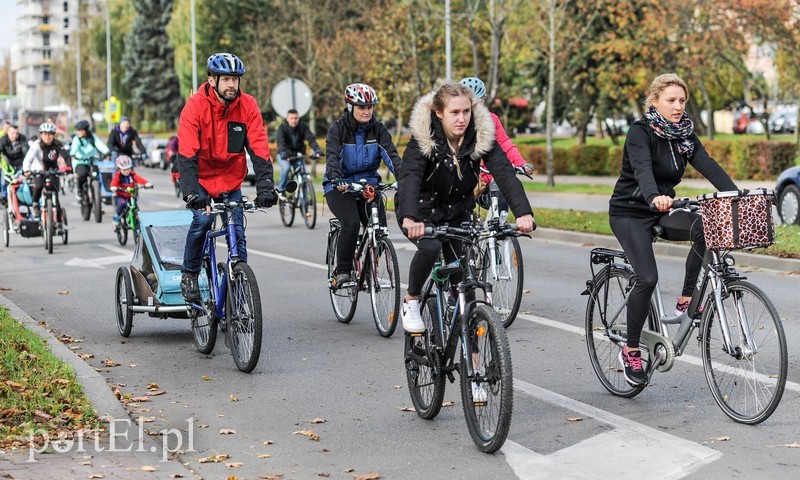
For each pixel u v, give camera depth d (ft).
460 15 102.42
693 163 22.17
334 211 32.60
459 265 20.21
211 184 27.91
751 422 20.92
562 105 163.73
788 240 48.08
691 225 21.31
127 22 292.20
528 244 55.57
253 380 26.40
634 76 122.93
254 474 18.79
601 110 158.20
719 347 21.62
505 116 209.97
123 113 295.28
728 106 138.72
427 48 110.83
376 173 33.42
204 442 20.90
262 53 177.17
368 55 141.90
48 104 603.67
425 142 19.52
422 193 20.34
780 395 20.20
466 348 19.76
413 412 22.88
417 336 21.86
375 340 31.32
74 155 73.97
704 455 19.15
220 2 217.56
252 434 21.47
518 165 30.12
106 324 34.78
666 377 25.45
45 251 56.80
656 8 107.65
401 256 49.67
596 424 21.43
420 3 105.50
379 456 19.75
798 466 18.42
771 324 20.30
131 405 23.70
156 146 188.24
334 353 29.55
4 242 61.31
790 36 99.40
